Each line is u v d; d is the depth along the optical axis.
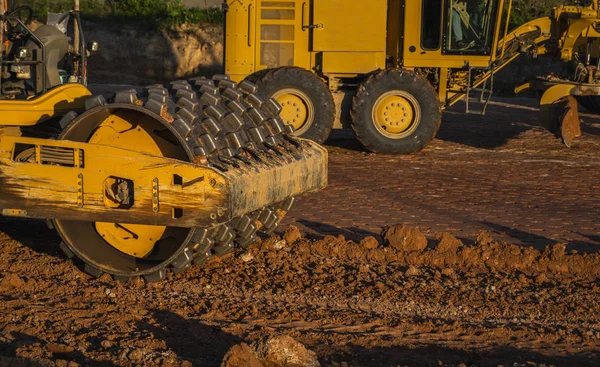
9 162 8.76
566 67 26.73
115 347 7.22
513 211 13.24
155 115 8.41
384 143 18.69
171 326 7.84
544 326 8.23
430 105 18.67
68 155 8.67
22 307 8.22
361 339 7.64
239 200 8.48
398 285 9.27
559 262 10.13
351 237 11.40
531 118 24.69
